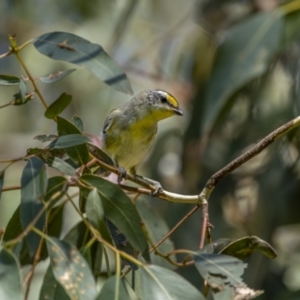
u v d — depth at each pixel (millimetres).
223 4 13898
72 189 13422
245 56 11477
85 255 5762
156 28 16844
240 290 5703
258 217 12711
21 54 16250
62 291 6105
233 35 11680
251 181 13242
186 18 15531
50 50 7797
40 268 13391
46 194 5996
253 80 13164
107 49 14438
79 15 15898
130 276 6934
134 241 6062
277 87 13445
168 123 16344
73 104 16078
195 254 5961
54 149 6543
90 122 16094
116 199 6051
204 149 13125
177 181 13898
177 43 16281
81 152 6582
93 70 7789
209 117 11297
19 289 5242
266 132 12969
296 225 13609
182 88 15516
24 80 6953
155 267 5699
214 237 12719
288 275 13055
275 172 12766
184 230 12719
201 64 14258
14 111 16625
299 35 11688
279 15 11719
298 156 12484
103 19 15953
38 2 16250
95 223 5734
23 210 5664
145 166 15383
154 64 16281
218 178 7172
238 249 6535
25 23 16375
